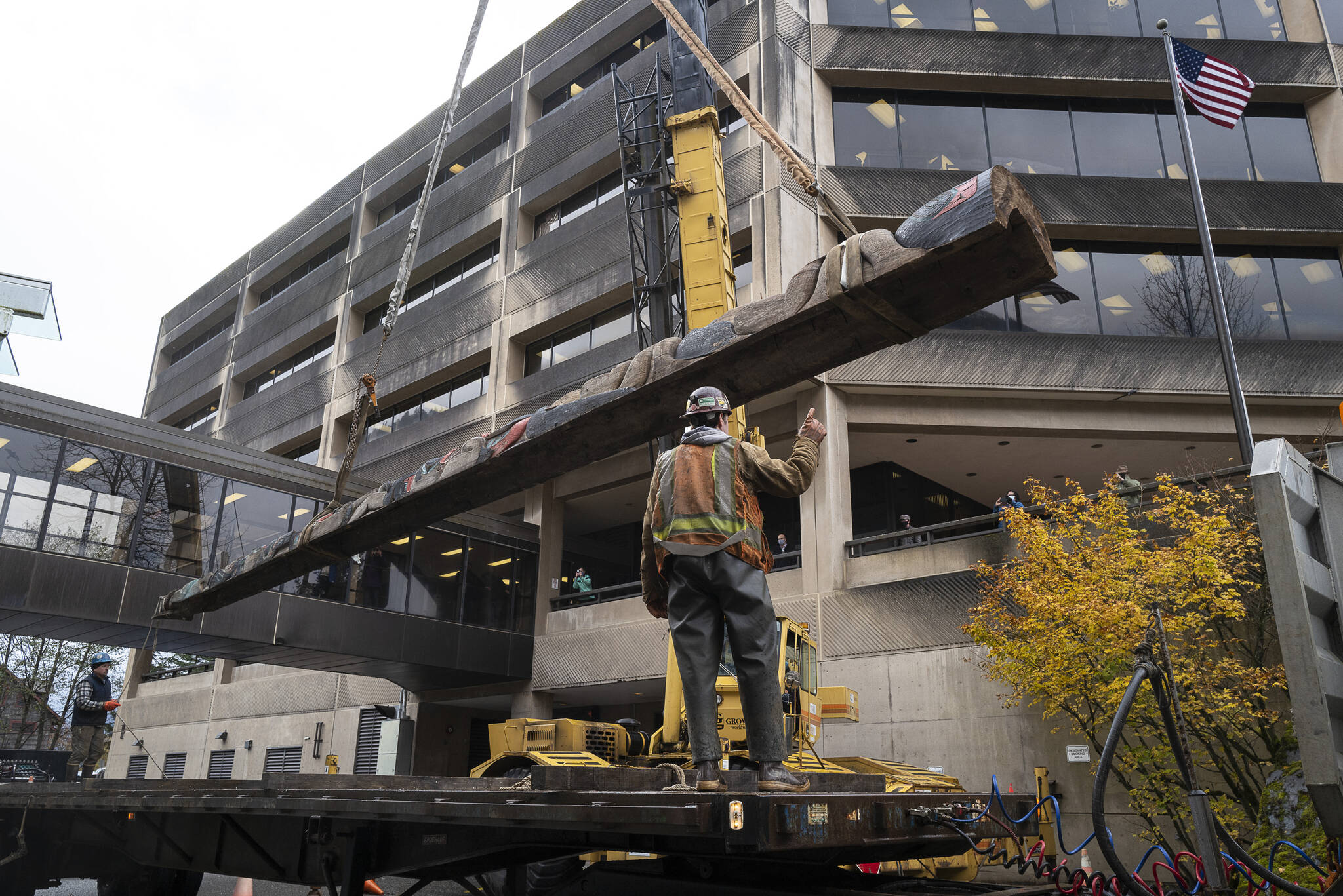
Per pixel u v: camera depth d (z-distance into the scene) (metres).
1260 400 20.55
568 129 28.14
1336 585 3.13
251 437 37.28
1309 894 3.09
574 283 25.97
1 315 16.84
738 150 22.14
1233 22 23.84
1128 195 21.80
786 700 9.21
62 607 16.20
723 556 3.04
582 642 22.69
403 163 35.47
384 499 4.88
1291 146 23.03
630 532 29.55
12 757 8.99
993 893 3.62
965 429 20.97
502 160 30.52
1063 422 20.98
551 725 10.04
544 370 26.09
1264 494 3.01
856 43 23.12
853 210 21.78
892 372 20.22
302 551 5.44
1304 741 2.81
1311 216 21.58
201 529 18.48
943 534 24.92
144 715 35.34
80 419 17.33
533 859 3.81
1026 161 22.83
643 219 20.27
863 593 17.91
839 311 3.18
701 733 2.93
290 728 28.77
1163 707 3.07
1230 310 21.72
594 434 3.98
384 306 34.41
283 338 37.59
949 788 8.95
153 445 18.22
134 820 5.57
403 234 33.31
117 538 17.22
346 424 33.41
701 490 3.10
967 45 23.08
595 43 29.00
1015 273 2.96
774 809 2.55
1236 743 11.08
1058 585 11.55
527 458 4.19
